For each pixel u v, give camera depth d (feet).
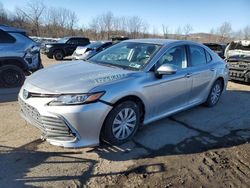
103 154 11.93
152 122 14.82
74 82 11.37
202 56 17.69
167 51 14.61
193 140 13.91
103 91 11.24
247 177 10.98
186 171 11.05
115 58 14.93
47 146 12.37
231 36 184.44
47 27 150.92
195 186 10.14
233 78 31.01
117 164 11.23
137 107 12.89
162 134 14.34
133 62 14.01
